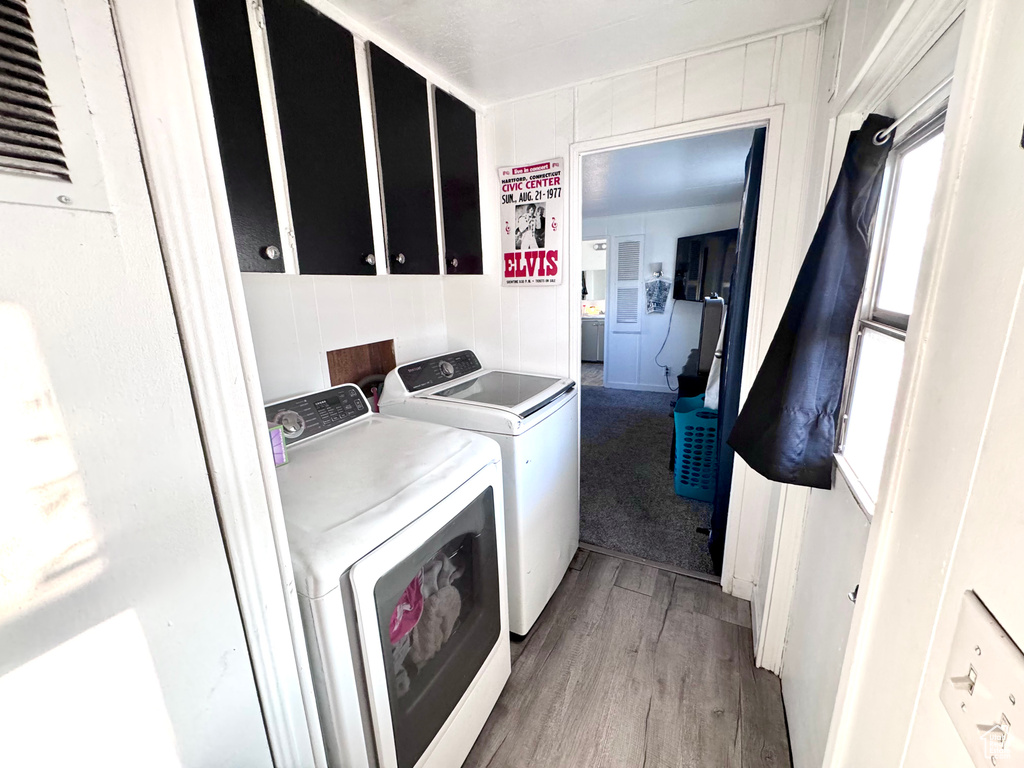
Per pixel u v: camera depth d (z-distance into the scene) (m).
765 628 1.58
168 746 0.60
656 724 1.44
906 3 0.70
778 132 1.56
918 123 0.86
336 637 0.86
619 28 1.45
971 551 0.39
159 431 0.56
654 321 5.38
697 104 1.67
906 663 0.49
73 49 0.46
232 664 0.68
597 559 2.28
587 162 2.84
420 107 1.63
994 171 0.39
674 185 3.53
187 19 0.56
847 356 1.06
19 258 0.43
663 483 3.07
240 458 0.66
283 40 1.11
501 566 1.45
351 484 1.12
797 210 1.58
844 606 1.00
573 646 1.75
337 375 1.81
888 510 0.56
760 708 1.47
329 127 1.26
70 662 0.49
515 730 1.43
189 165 0.57
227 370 0.63
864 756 0.59
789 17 1.42
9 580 0.44
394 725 1.01
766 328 1.70
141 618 0.55
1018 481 0.33
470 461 1.26
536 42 1.51
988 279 0.39
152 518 0.56
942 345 0.46
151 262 0.54
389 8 1.29
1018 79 0.36
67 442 0.47
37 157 0.43
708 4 1.34
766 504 1.82
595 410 4.75
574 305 2.09
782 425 1.11
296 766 0.80
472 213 2.00
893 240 1.01
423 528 1.04
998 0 0.39
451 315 2.37
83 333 0.48
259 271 1.10
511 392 1.90
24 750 0.46
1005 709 0.33
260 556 0.70
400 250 1.56
